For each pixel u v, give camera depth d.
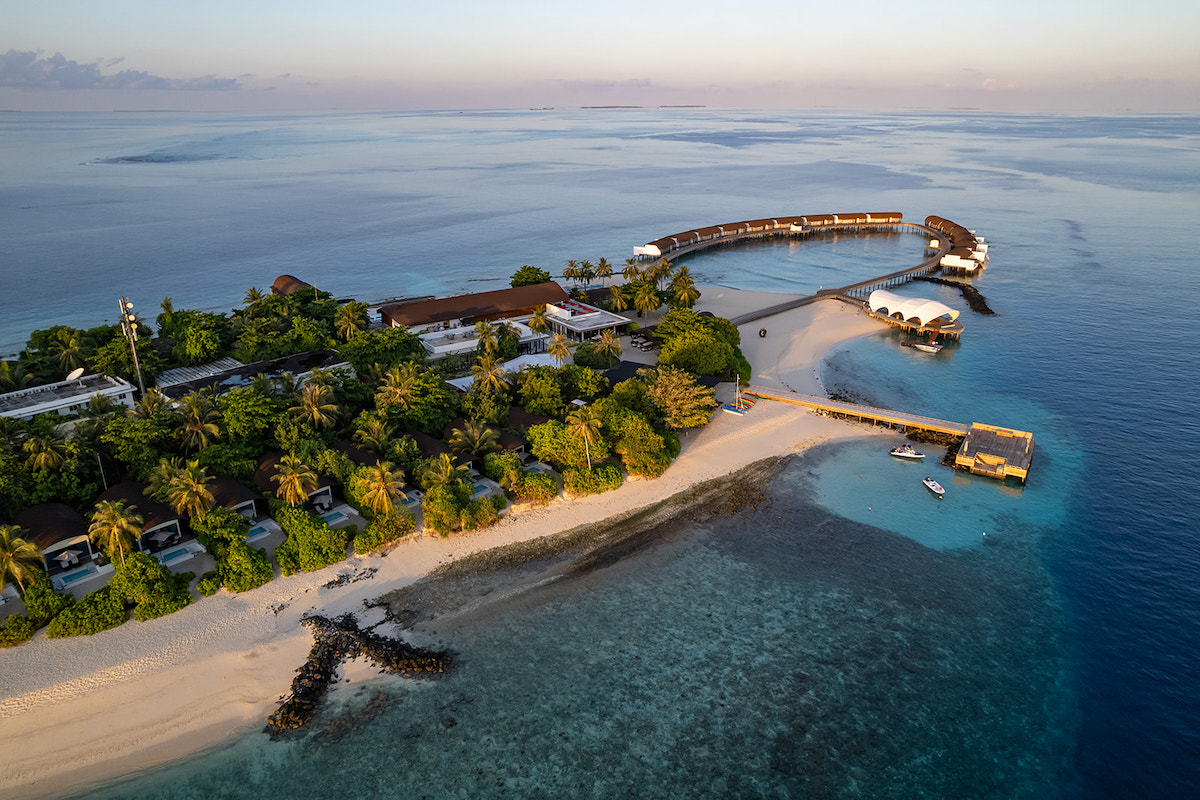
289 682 60.84
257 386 98.25
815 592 73.00
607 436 94.75
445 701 59.19
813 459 100.69
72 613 63.47
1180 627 68.44
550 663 63.28
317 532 74.00
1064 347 148.38
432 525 80.06
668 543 81.25
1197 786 52.44
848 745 55.31
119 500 75.75
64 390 106.81
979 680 61.84
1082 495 91.81
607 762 53.75
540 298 153.75
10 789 51.16
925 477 96.00
